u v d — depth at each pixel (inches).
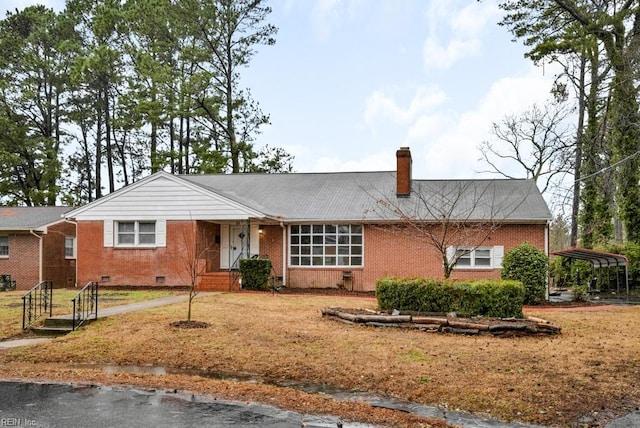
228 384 280.7
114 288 798.5
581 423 223.6
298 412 233.9
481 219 764.0
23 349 369.7
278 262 852.0
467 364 311.4
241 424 216.4
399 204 851.4
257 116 1488.7
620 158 980.6
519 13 1003.3
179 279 800.9
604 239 1023.6
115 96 1544.0
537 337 398.0
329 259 836.6
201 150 1462.8
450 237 746.2
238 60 1459.2
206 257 834.8
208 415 227.9
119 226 831.7
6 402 246.1
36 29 1496.1
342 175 1032.8
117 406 240.4
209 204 799.7
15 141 1403.8
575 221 1176.8
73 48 1457.9
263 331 411.5
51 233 977.5
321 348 356.2
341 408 240.2
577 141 1167.0
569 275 1050.1
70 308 541.0
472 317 439.2
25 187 1465.3
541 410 237.1
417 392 263.6
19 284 942.4
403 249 809.5
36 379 289.0
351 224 827.4
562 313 548.1
